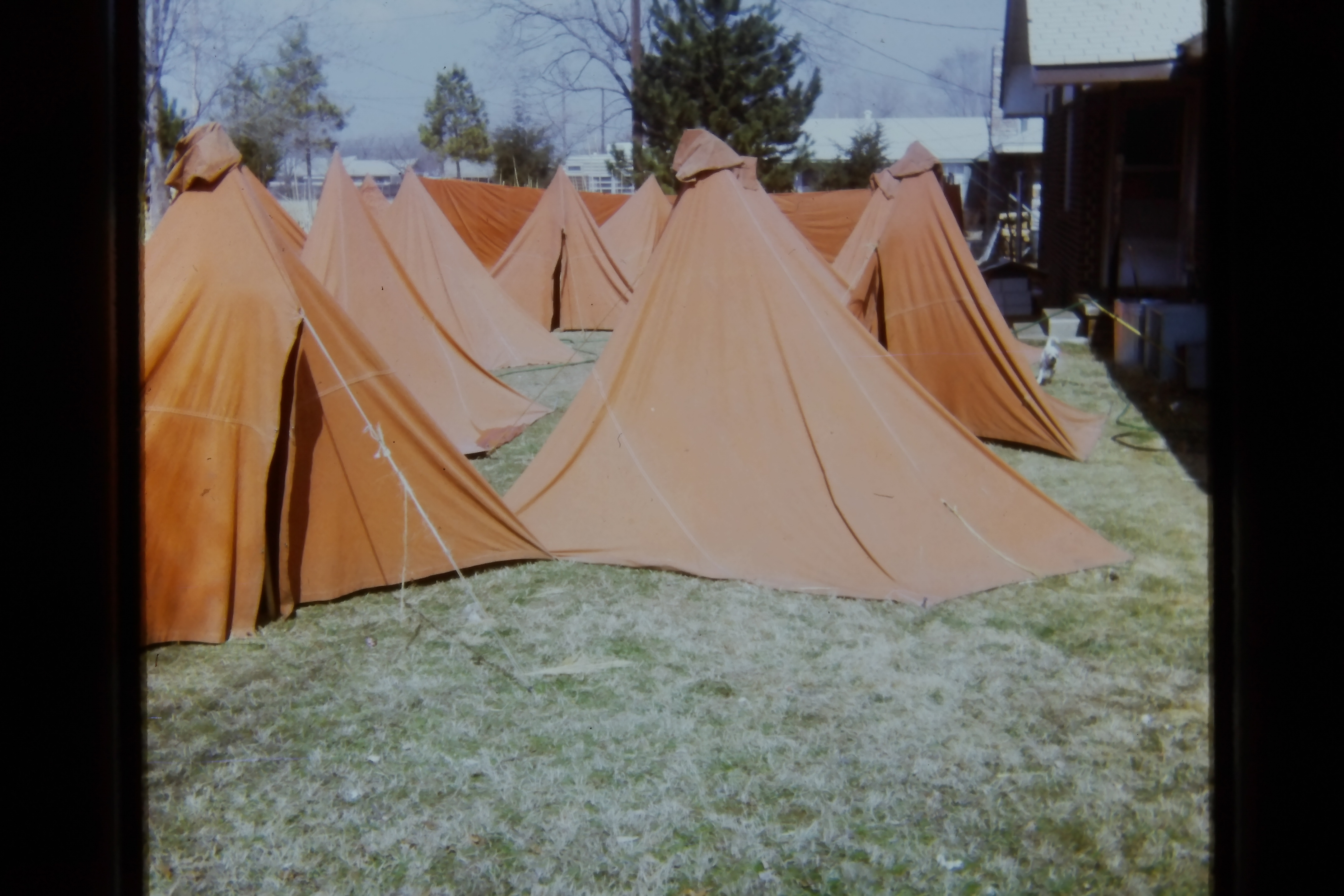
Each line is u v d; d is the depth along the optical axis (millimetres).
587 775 3857
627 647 4996
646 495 6332
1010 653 4848
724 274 6523
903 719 4223
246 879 3250
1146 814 3502
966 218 30453
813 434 6176
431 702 4465
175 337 5098
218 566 5117
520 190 23688
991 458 6285
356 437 5715
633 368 6594
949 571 5742
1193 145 12359
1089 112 13117
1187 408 9820
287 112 31875
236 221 5324
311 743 4125
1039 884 3164
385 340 9703
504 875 3285
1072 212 14492
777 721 4234
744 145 29438
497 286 14438
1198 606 5355
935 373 9109
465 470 6012
